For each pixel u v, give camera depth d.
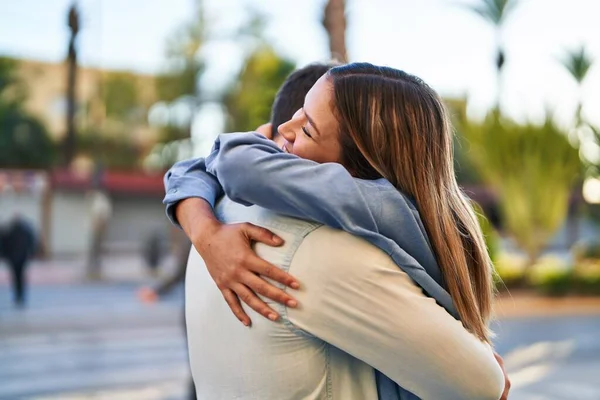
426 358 1.06
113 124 35.06
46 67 34.41
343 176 1.08
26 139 31.53
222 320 1.18
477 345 1.10
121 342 9.70
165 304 13.89
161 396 6.68
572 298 16.66
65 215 29.77
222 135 1.17
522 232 18.08
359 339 1.07
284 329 1.09
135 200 34.41
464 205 1.28
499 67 24.28
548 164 17.78
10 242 14.18
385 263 1.08
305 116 1.24
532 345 10.78
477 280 1.27
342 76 1.22
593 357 9.75
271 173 1.06
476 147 18.45
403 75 1.26
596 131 18.83
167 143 35.19
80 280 20.22
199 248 1.17
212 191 1.30
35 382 7.17
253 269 1.10
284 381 1.10
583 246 22.84
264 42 28.69
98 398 6.57
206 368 1.22
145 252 23.00
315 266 1.07
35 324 11.23
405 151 1.18
